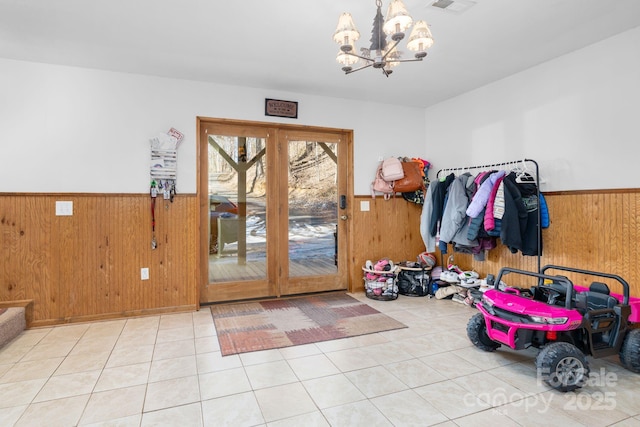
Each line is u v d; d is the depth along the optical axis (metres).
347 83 3.84
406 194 4.59
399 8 1.76
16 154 3.16
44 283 3.24
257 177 4.08
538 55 3.19
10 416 1.86
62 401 2.00
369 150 4.52
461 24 2.62
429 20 2.56
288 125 4.11
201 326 3.23
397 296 4.19
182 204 3.66
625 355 2.34
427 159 4.80
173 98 3.64
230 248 3.97
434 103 4.62
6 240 3.14
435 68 3.46
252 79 3.70
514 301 2.38
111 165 3.43
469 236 3.57
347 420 1.83
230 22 2.57
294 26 2.63
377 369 2.39
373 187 4.50
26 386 2.16
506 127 3.72
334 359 2.55
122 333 3.05
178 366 2.44
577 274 3.11
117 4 2.33
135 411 1.91
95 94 3.39
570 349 2.12
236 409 1.93
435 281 4.29
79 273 3.33
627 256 2.77
